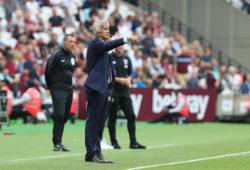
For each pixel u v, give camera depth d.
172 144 39.19
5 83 53.53
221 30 95.62
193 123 65.88
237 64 93.75
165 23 97.81
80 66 67.12
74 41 33.25
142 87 63.62
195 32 96.75
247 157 30.19
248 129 57.34
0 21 70.88
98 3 84.75
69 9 82.75
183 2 97.38
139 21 85.00
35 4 79.19
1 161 27.67
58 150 33.19
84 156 30.14
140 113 63.53
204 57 82.75
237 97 69.44
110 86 27.55
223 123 67.44
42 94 58.47
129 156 30.61
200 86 72.12
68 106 33.72
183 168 25.19
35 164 26.39
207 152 33.22
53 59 33.06
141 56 77.12
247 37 94.19
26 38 68.75
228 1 95.69
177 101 63.59
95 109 26.64
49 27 74.81
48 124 57.03
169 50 81.19
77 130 50.88
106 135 46.16
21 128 51.34
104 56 26.47
